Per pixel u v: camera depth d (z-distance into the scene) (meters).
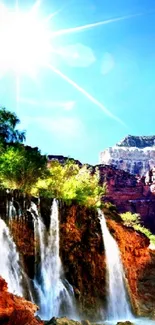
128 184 99.56
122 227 33.06
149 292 32.78
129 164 159.88
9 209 24.22
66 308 24.91
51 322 15.98
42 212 26.12
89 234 29.03
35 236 25.20
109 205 34.88
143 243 34.19
